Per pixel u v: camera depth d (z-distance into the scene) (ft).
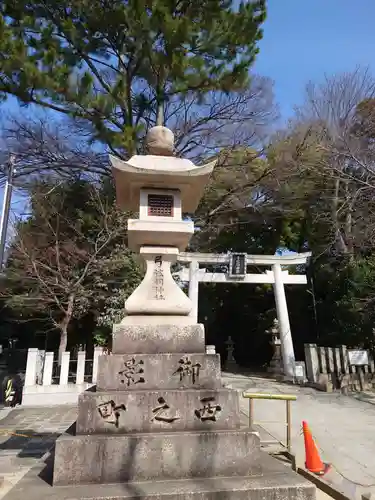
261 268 61.77
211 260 49.24
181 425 11.28
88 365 41.50
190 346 12.94
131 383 11.91
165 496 9.40
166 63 32.30
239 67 32.91
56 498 9.12
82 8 32.50
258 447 10.93
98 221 44.57
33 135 39.09
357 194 42.75
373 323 42.16
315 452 16.38
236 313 69.15
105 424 10.97
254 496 9.70
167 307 13.58
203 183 14.65
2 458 18.78
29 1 32.76
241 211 50.14
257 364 67.92
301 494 9.88
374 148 43.65
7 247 42.50
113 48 34.99
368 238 44.16
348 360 41.14
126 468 10.28
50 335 54.80
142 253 14.34
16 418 28.68
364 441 21.36
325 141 43.34
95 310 44.42
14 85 29.07
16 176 38.50
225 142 42.55
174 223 14.19
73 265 42.55
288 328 48.73
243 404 31.55
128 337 12.74
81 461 10.21
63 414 30.22
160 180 14.38
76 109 31.58
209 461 10.65
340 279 48.06
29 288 45.68
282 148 41.52
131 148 31.60
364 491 14.37
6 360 62.59
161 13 30.50
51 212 44.24
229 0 35.94
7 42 28.55
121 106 34.60
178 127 42.47
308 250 60.34
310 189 48.96
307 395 36.01
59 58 30.96
